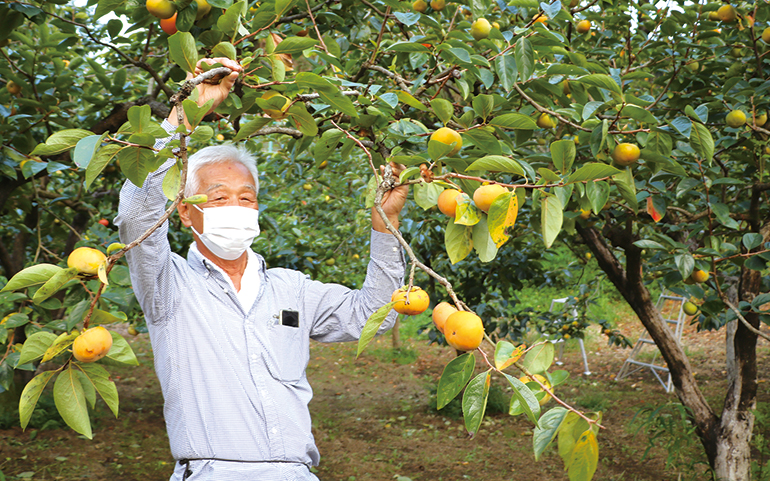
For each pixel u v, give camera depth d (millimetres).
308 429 1749
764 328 11234
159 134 1074
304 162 4852
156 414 7309
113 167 4184
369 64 2033
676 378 4070
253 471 1602
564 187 1284
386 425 7434
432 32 2391
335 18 2350
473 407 972
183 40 1239
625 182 1600
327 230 7344
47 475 5320
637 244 2699
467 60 1687
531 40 1922
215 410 1627
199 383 1648
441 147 1277
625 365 9609
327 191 7379
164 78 2938
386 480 5801
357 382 9680
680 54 3227
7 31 2221
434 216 4453
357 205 7039
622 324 13148
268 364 1703
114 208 4680
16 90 3117
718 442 3859
